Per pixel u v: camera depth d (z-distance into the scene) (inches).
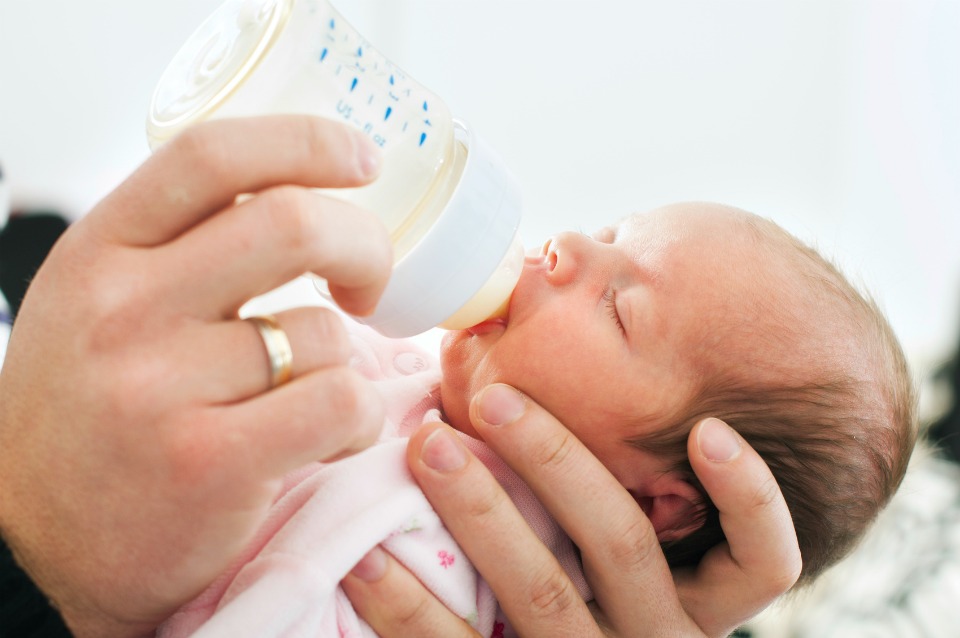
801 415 34.9
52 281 20.9
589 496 29.3
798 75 87.6
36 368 20.7
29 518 21.0
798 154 88.7
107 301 19.6
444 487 28.3
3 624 19.3
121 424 19.5
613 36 87.5
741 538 30.3
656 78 88.3
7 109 73.0
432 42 87.9
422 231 26.0
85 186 75.6
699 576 33.2
